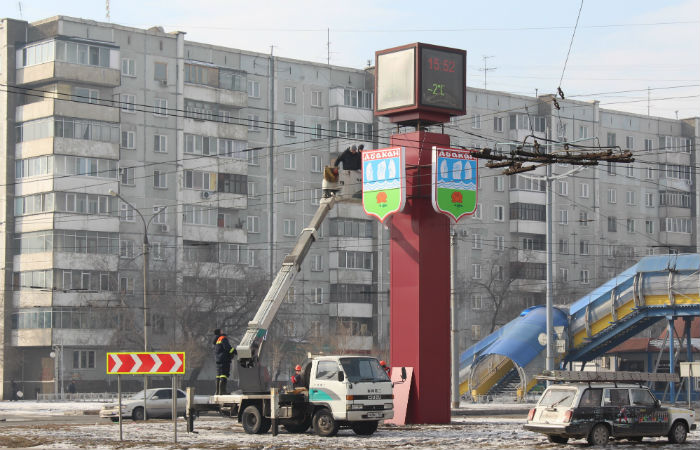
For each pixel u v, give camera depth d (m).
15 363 90.19
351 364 31.94
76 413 58.84
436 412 38.81
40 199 89.06
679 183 126.31
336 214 103.75
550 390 29.27
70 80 90.12
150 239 94.81
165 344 90.88
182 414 47.88
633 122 124.50
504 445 28.42
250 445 28.00
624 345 78.62
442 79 40.53
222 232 98.75
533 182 114.56
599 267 119.69
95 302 88.69
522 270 111.94
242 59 103.31
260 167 103.56
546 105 116.62
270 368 94.44
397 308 39.69
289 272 36.69
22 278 90.06
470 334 108.88
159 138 96.56
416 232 39.34
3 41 92.38
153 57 96.88
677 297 57.97
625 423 29.02
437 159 39.03
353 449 26.78
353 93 107.50
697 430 37.56
